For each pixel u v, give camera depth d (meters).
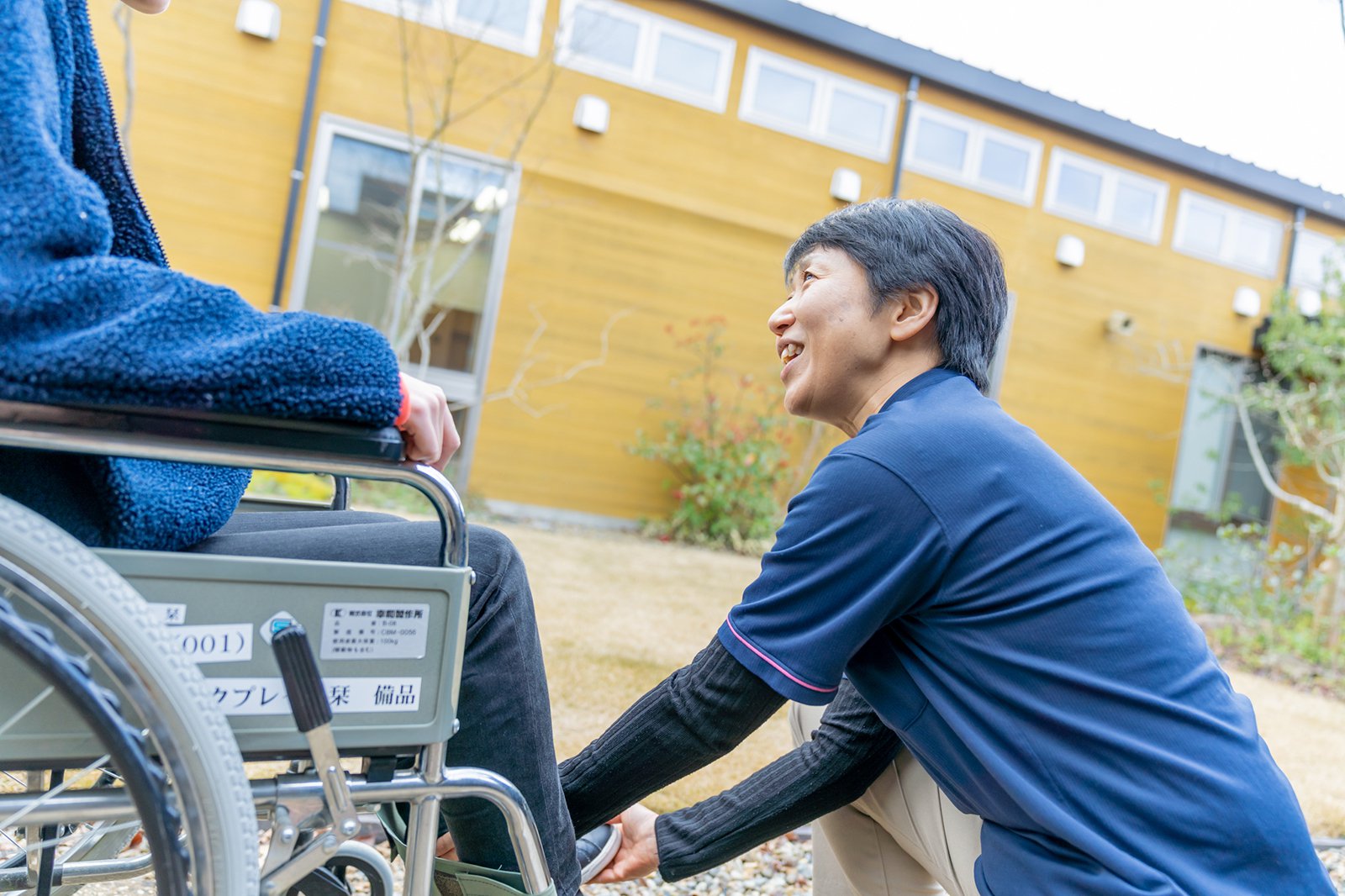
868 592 0.98
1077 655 0.95
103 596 0.63
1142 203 9.52
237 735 0.72
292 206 7.12
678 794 2.10
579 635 3.49
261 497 1.27
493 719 0.93
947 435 1.00
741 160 8.31
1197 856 0.89
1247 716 1.01
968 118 8.84
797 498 1.03
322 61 7.21
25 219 0.66
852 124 8.58
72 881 1.04
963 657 0.99
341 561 0.89
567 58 7.68
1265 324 9.87
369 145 7.39
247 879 0.67
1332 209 10.09
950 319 1.13
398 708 0.77
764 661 0.98
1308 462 8.34
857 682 1.09
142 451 0.68
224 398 0.68
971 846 1.15
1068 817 0.92
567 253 7.94
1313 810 2.64
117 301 0.68
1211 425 9.95
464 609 0.79
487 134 7.67
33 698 0.68
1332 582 6.87
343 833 0.74
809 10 8.16
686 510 8.03
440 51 7.48
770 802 1.22
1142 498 9.74
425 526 0.96
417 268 7.59
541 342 7.94
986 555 0.97
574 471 8.07
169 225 6.94
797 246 1.21
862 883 1.38
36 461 0.76
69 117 0.81
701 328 8.32
